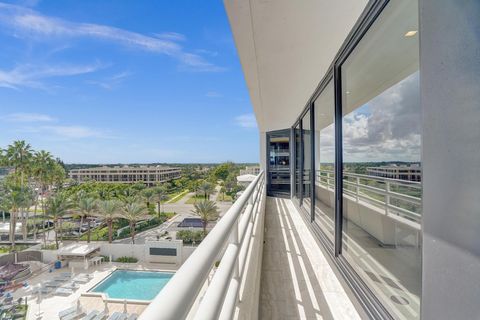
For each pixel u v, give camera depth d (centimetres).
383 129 166
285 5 164
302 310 175
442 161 87
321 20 181
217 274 64
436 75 89
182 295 34
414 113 128
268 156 810
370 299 163
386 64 166
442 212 87
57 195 1939
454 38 82
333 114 266
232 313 68
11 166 2169
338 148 243
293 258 268
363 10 167
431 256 93
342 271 215
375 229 174
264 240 331
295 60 256
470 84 76
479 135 73
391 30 154
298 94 385
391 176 153
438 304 89
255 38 210
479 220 73
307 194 436
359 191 202
